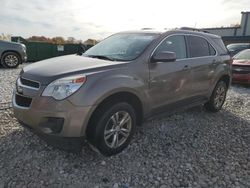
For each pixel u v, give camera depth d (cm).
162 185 299
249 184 307
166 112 436
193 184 303
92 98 307
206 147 398
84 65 342
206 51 516
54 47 1916
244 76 892
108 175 312
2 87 719
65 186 288
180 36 457
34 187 284
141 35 434
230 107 627
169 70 412
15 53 1201
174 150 382
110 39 470
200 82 493
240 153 384
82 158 344
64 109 298
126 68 352
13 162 327
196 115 546
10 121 450
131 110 361
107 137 340
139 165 337
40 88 308
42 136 318
